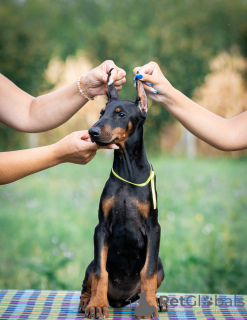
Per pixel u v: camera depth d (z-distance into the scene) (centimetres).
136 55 1802
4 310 341
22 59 1750
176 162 1585
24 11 1908
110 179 338
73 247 691
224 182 1180
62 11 1973
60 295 378
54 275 572
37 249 686
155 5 1966
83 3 1994
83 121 1566
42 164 316
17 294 380
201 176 1269
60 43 1891
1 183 320
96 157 1692
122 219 333
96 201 966
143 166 335
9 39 1758
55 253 657
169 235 732
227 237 709
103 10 2005
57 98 353
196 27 1919
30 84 1750
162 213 866
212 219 830
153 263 325
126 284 351
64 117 357
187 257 614
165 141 1820
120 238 337
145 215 331
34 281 577
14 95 365
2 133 1652
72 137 314
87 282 344
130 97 1315
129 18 1917
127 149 330
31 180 1228
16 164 311
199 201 964
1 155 314
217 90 1764
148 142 1738
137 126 332
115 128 320
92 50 1861
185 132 1808
